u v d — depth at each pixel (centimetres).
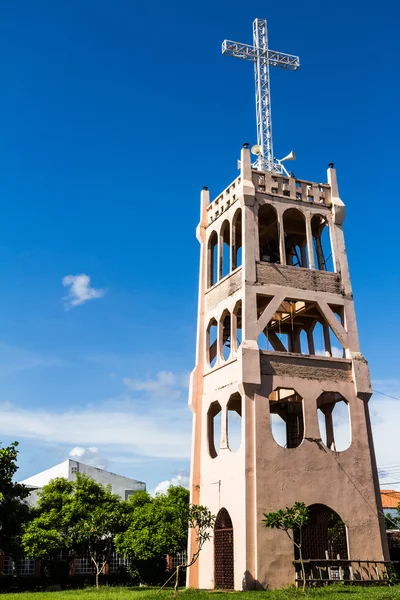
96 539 4472
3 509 4691
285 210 4181
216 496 3741
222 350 4069
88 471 6625
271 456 3512
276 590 3114
